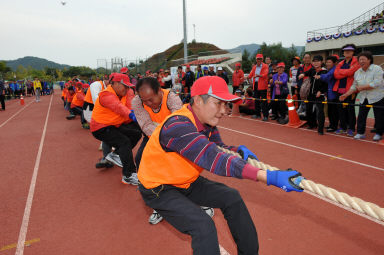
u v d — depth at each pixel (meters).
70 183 4.18
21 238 2.79
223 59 20.45
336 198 1.20
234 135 6.95
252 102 9.66
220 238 2.66
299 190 1.22
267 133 6.99
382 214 1.08
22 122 10.84
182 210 1.56
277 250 2.46
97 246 2.63
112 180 4.23
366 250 2.42
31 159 5.52
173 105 2.81
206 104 1.47
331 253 2.40
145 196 1.73
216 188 1.75
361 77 5.57
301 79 7.59
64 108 15.14
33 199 3.68
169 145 1.45
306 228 2.78
